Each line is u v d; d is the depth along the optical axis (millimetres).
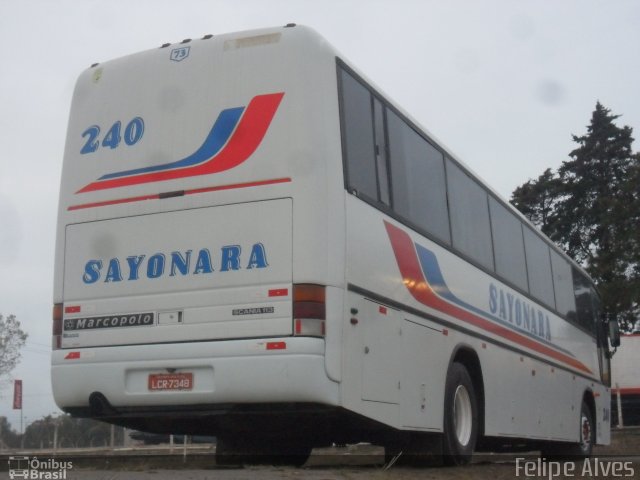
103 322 7980
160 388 7629
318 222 7332
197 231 7723
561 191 51250
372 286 7922
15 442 39406
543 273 14609
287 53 7809
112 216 8164
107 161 8336
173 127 8086
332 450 19984
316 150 7488
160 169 8031
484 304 11195
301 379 7070
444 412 9430
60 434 36938
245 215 7555
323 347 7145
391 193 8656
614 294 43375
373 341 7848
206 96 8016
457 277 10289
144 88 8344
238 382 7270
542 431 13414
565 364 15227
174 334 7617
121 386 7773
